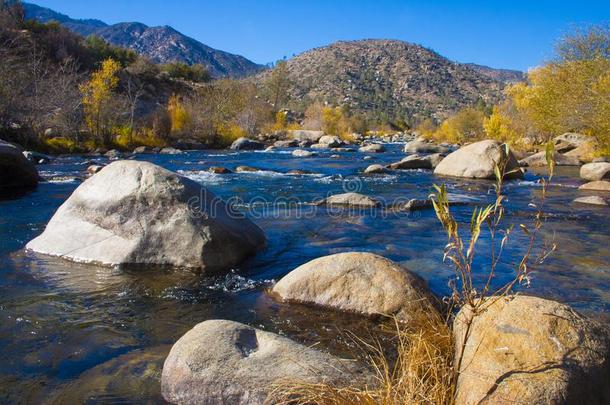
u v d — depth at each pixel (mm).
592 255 6781
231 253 6133
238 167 17297
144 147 24891
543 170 20047
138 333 4137
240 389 2932
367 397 2617
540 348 2582
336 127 45938
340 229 8234
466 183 15203
